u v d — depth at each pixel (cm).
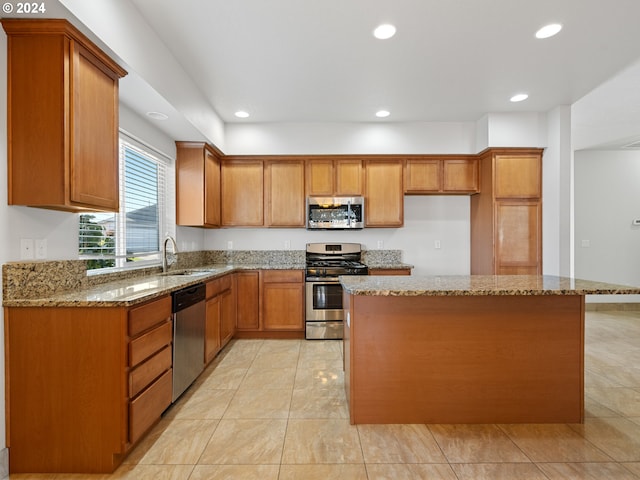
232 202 420
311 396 248
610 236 505
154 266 304
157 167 340
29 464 168
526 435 199
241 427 208
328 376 285
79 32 168
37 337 167
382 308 212
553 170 376
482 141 399
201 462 175
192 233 408
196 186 361
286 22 224
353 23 226
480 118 404
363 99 349
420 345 211
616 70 292
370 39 244
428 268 458
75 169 169
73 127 168
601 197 504
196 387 263
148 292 194
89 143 179
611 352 340
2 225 162
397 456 180
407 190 420
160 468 171
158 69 238
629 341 373
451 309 211
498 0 205
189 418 218
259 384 269
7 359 167
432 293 186
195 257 412
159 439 195
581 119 400
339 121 413
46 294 183
